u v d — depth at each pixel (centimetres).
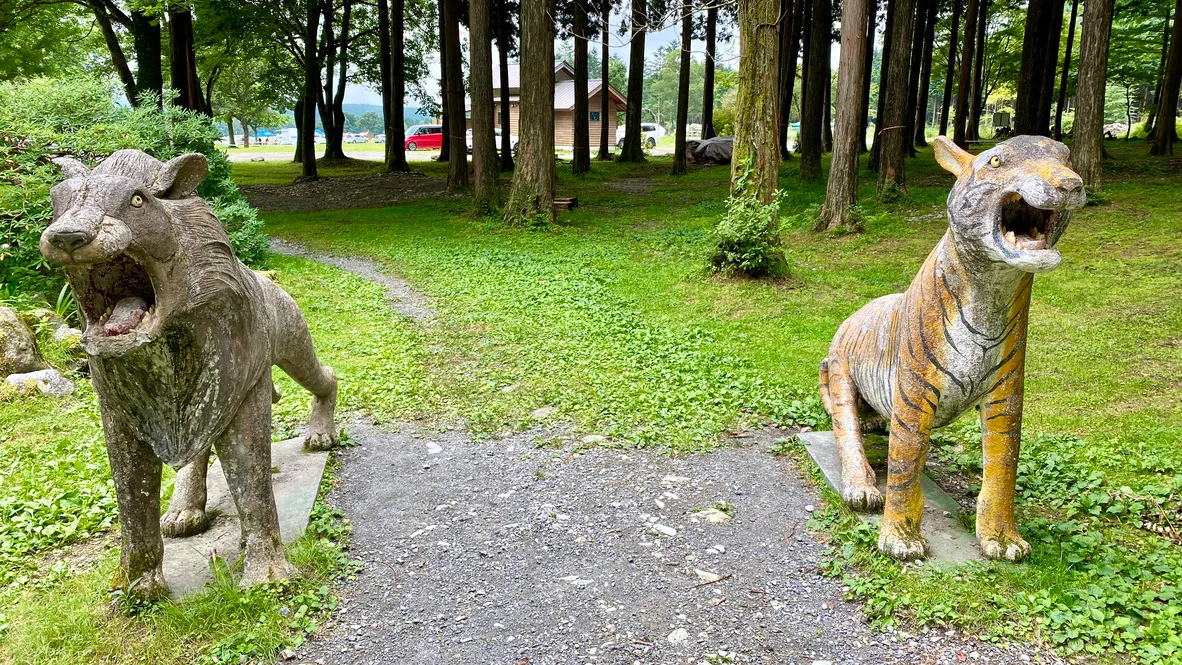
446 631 362
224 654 338
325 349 847
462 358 813
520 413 651
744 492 502
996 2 3344
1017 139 358
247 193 2508
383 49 3052
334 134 3509
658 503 489
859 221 1448
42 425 605
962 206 363
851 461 477
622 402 664
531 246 1496
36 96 1044
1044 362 722
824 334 857
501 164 2955
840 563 408
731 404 655
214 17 2625
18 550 420
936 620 356
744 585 396
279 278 1198
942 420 408
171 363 333
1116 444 542
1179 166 1961
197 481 446
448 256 1412
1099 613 347
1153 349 734
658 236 1549
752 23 1054
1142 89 5012
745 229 1070
